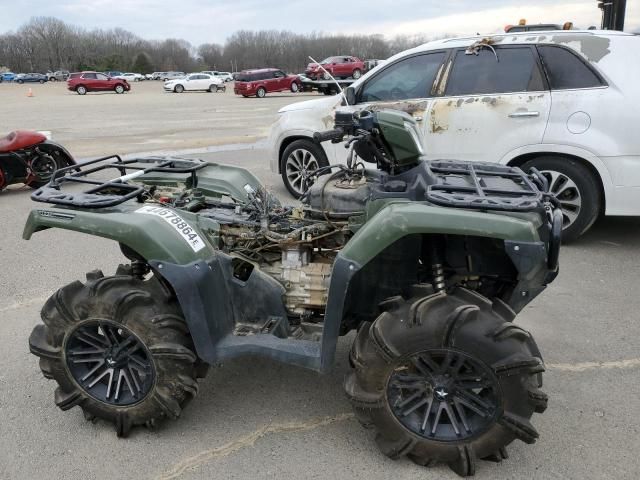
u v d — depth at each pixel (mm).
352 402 2762
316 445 3006
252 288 3252
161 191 3920
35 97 34188
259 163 10438
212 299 2926
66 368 3055
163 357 2871
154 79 77438
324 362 2826
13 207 7883
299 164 7586
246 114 21125
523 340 2588
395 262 3006
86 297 2930
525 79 5754
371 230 2648
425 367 2701
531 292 2781
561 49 5645
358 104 6602
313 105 7359
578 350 3930
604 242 6020
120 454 2955
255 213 3457
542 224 2793
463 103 5934
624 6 9039
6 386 3572
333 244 3346
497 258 2900
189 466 2859
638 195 5449
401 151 3096
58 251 5984
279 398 3432
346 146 3154
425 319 2590
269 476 2781
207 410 3316
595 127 5449
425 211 2584
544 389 3475
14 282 5172
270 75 33094
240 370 3736
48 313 3021
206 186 4008
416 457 2803
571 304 4617
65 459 2922
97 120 19391
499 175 3295
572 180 5664
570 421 3172
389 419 2736
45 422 3225
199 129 16375
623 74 5402
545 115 5617
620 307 4551
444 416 2797
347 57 35375
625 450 2936
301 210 3381
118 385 3025
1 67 95062
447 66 6078
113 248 6070
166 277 2820
